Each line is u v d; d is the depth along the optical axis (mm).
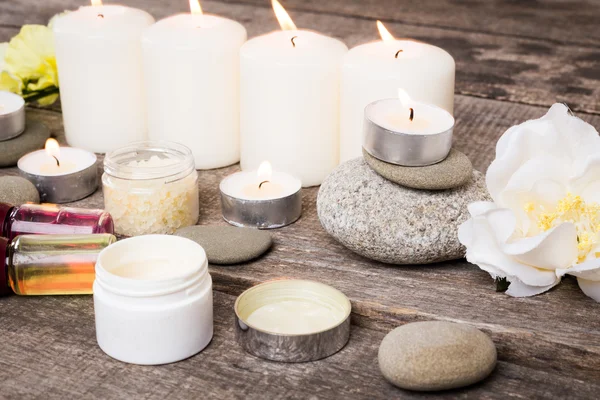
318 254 649
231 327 604
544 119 606
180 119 726
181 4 1007
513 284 607
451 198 629
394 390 566
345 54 695
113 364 579
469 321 593
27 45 792
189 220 672
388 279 626
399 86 674
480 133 767
